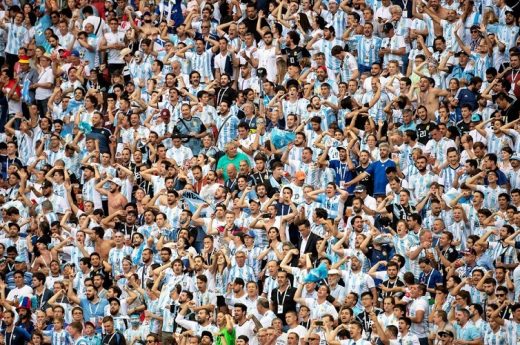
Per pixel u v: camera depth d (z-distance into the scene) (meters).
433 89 96.38
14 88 109.31
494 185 87.88
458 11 103.12
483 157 90.31
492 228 85.25
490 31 101.50
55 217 96.25
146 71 106.44
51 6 113.19
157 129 100.25
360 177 90.31
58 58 109.50
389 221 86.44
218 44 104.31
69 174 98.25
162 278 85.44
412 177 90.25
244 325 80.62
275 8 107.31
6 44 112.88
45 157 101.62
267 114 98.00
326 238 85.44
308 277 81.62
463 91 95.88
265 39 103.75
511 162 89.50
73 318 84.62
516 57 96.56
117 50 109.56
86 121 102.94
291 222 87.44
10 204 97.25
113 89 105.00
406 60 102.06
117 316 84.88
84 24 110.00
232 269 85.12
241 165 92.31
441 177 90.06
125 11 111.69
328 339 77.75
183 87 101.94
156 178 95.12
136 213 92.12
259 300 81.44
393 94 96.94
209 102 99.69
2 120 109.56
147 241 89.25
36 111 107.19
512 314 77.81
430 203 87.38
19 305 88.69
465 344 78.06
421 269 82.38
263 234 87.00
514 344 77.44
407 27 102.62
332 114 96.81
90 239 90.88
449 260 84.12
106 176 96.44
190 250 87.00
